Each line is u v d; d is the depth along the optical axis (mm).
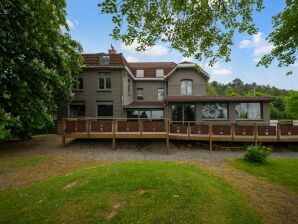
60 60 10773
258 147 11016
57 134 19953
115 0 5074
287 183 7422
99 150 12773
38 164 9289
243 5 5570
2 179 7336
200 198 4945
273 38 7656
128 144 14234
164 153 12469
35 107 8391
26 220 4227
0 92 7266
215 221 4145
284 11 6840
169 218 4074
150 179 5855
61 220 4137
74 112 21312
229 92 61438
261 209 5328
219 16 5777
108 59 21422
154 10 5543
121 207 4449
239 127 14312
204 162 10289
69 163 9570
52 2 9562
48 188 5785
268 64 8547
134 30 5961
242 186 6906
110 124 13773
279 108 54531
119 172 6551
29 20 8016
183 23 5887
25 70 8469
